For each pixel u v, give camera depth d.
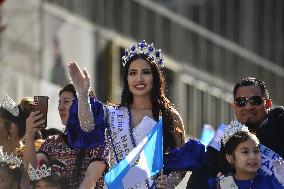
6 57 25.39
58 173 11.52
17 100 25.33
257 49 35.78
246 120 12.33
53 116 23.55
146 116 11.70
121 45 30.20
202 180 11.70
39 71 26.27
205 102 33.25
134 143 11.64
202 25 33.50
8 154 12.27
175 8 32.59
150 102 11.88
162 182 11.55
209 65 33.75
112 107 11.84
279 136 11.85
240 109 12.34
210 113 33.44
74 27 28.08
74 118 11.43
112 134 11.65
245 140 11.41
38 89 26.09
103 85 29.34
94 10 29.23
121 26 30.36
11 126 12.43
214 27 34.03
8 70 25.34
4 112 12.43
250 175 11.45
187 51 32.84
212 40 33.81
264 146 11.62
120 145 11.63
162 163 11.52
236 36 35.06
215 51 33.91
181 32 32.62
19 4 25.83
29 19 26.09
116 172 11.19
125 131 11.66
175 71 32.12
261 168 11.57
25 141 11.91
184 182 12.52
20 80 25.66
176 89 32.00
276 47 36.66
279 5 36.78
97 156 11.43
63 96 12.70
